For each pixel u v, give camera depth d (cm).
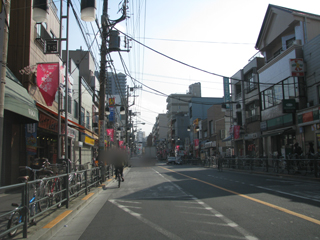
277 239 497
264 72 2855
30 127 1302
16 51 1363
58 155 956
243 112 3394
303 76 2197
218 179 1630
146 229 601
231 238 514
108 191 1288
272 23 2748
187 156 5422
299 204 796
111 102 3259
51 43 1050
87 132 2750
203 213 728
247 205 808
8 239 486
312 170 1520
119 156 1512
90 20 943
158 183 1517
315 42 2084
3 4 582
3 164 1116
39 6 801
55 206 746
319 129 1947
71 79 2148
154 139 14562
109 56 1728
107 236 561
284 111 2231
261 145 2975
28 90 1339
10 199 467
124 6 1642
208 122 5228
